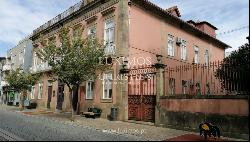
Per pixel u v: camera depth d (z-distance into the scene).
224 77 12.38
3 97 44.28
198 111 11.87
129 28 17.95
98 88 18.83
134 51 18.08
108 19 18.95
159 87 13.96
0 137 9.81
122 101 16.38
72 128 12.59
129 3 18.16
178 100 12.82
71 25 23.45
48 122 15.01
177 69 14.48
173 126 12.84
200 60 26.91
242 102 10.34
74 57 15.51
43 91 27.33
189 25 24.36
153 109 14.64
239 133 10.28
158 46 20.72
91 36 19.20
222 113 10.95
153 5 19.66
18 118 17.17
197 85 18.45
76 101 21.30
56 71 15.76
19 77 25.00
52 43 16.30
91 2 20.45
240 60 14.27
